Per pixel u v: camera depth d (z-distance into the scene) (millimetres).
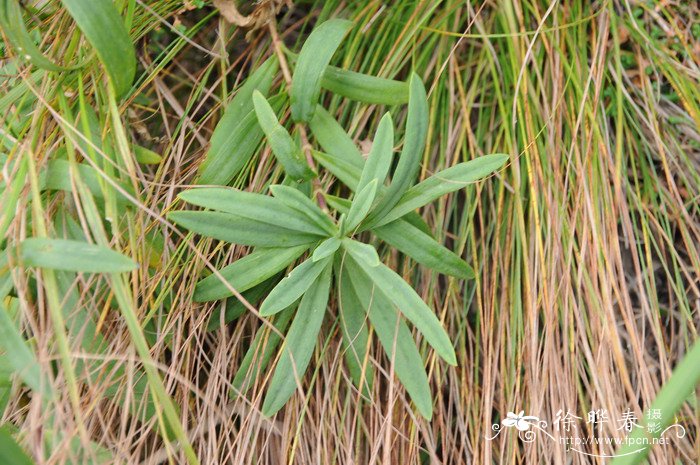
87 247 539
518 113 654
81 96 585
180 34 637
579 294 630
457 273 598
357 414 618
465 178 587
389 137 575
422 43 679
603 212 647
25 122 605
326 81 625
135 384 591
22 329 586
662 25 676
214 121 662
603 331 623
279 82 664
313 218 579
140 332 549
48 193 585
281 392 587
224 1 641
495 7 682
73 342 581
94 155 576
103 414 601
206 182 610
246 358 602
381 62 666
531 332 626
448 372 646
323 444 619
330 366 629
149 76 645
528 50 639
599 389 619
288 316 605
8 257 547
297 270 575
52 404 574
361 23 669
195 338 620
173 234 623
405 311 577
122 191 559
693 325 649
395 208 592
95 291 579
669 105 682
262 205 573
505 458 636
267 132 579
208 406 614
